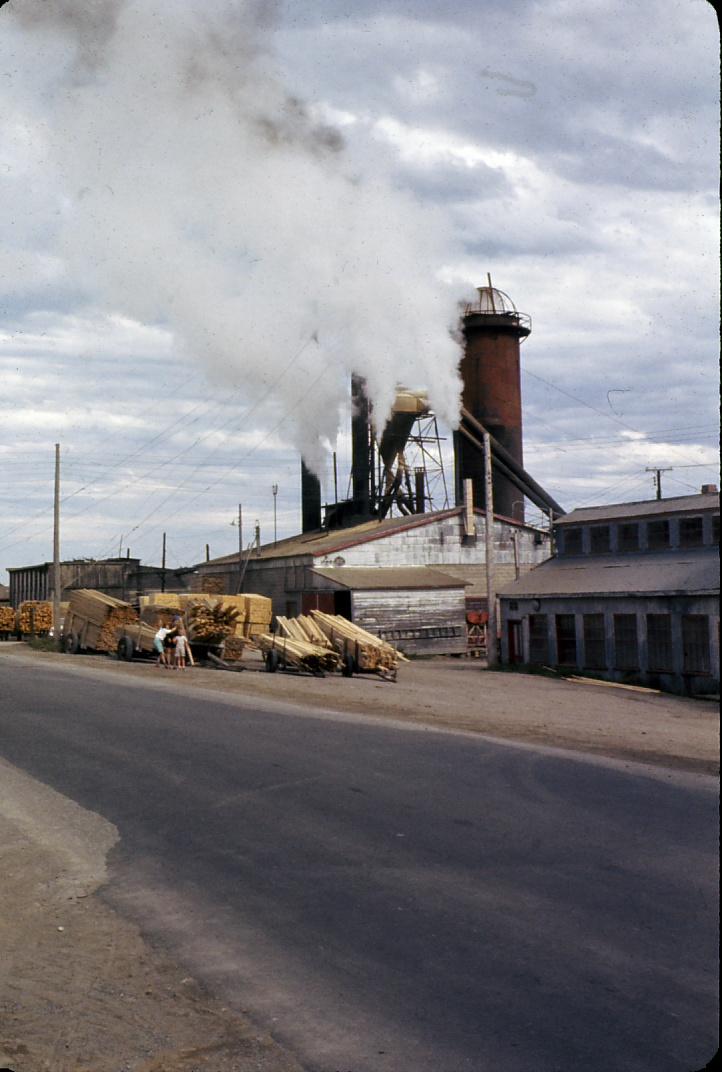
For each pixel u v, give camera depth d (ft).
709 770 53.57
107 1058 19.83
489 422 243.40
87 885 31.53
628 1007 21.84
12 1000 22.70
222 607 125.80
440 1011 21.84
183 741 59.16
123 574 249.14
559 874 31.89
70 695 85.46
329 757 53.83
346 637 115.44
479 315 244.01
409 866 32.91
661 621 111.86
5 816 40.78
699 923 27.07
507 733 67.77
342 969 24.27
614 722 79.00
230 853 34.81
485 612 166.91
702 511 117.70
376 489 232.32
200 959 25.11
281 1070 19.29
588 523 135.85
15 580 272.51
